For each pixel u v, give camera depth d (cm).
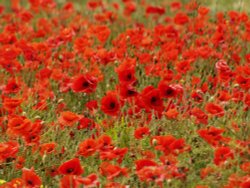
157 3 1362
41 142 736
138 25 1130
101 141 666
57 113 818
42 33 1028
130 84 754
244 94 758
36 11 1191
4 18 1187
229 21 1020
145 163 631
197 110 721
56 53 954
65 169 630
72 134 761
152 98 741
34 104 814
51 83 900
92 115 808
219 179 652
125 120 777
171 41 1005
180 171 627
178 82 876
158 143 665
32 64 924
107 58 888
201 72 936
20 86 867
